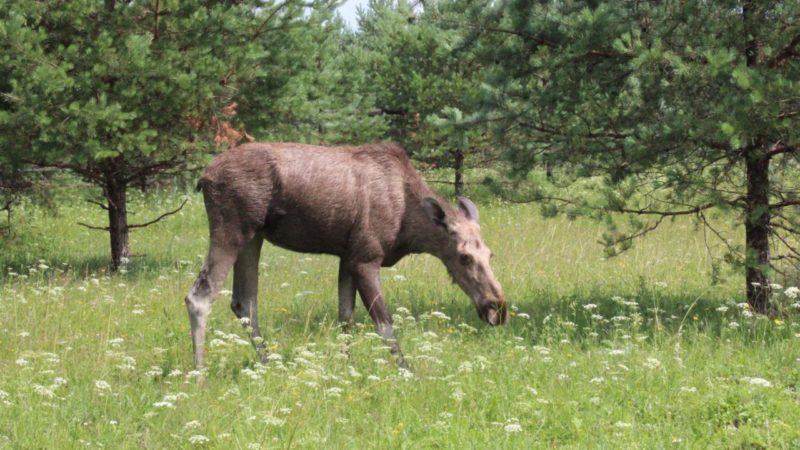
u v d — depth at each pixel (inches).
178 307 427.5
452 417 256.8
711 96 363.6
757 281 403.5
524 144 415.5
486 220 784.3
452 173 1015.6
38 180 566.9
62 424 245.9
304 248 343.9
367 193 338.6
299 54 589.3
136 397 272.1
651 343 344.2
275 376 289.3
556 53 394.0
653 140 368.8
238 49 544.7
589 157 398.6
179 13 536.7
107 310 411.2
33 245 634.2
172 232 767.1
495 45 408.8
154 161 577.0
